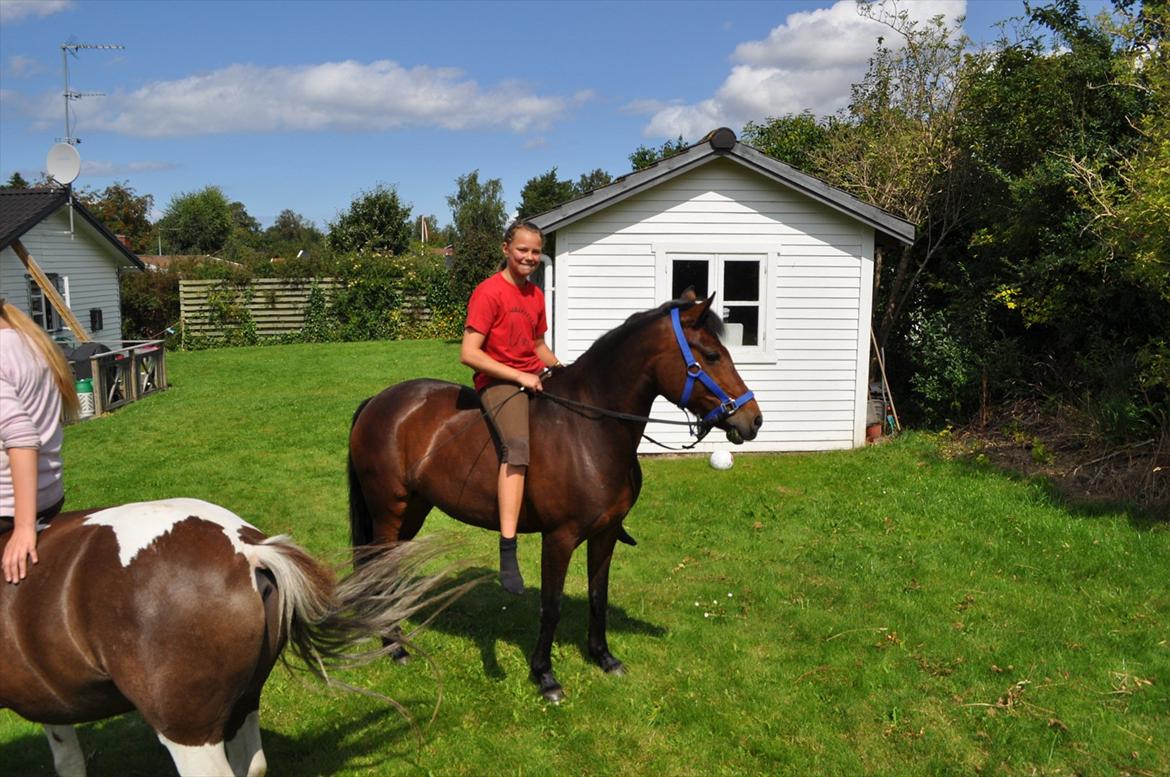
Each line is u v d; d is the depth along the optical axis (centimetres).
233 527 286
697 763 385
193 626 259
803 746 398
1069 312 952
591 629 475
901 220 1012
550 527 428
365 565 303
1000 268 1055
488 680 462
